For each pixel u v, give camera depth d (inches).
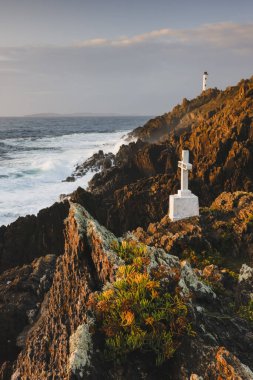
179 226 722.8
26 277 613.9
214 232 681.6
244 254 625.6
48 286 561.9
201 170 1375.5
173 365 231.1
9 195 1738.4
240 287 405.7
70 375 216.8
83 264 311.1
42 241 1112.2
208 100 3740.2
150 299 251.1
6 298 545.6
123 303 239.6
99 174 1940.2
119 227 1267.2
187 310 255.4
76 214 342.6
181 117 3700.8
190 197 756.0
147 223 1245.1
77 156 2910.9
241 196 803.4
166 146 1908.2
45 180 2132.1
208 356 227.1
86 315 252.4
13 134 5944.9
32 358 296.4
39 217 1135.0
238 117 1663.4
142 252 305.3
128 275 262.5
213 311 309.7
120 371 225.8
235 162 1323.8
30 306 514.6
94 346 233.0
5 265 1082.7
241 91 2485.2
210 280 454.3
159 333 234.2
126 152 2466.8
